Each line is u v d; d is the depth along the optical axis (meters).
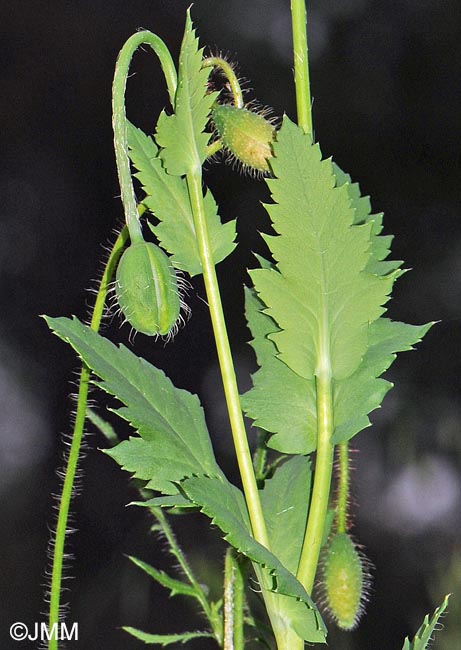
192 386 1.11
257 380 0.45
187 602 0.97
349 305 0.44
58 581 0.46
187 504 0.43
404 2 1.10
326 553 0.47
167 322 0.44
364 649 0.98
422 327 0.45
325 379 0.45
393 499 1.05
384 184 1.07
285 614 0.44
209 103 0.44
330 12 1.11
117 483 1.11
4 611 1.10
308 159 0.43
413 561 1.03
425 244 1.04
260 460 0.49
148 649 0.99
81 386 0.46
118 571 1.03
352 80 1.09
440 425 1.01
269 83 1.11
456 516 1.03
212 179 1.09
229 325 1.10
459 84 1.07
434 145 1.07
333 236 0.44
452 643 0.72
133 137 0.45
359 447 1.06
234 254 1.09
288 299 0.44
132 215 0.44
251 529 0.44
